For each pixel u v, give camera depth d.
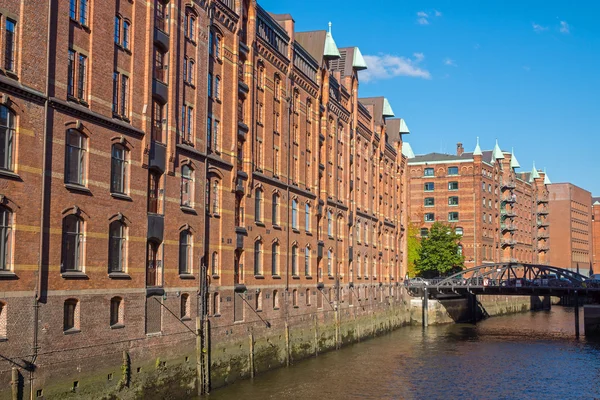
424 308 74.19
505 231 116.25
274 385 35.78
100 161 25.80
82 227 24.94
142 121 28.38
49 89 23.12
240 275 37.88
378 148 67.88
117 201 26.78
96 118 25.42
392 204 73.69
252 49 38.91
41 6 22.75
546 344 58.19
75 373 24.08
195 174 32.75
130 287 27.45
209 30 34.28
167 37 30.47
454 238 91.94
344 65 58.56
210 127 34.84
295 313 44.56
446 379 40.34
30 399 22.02
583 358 49.75
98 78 25.69
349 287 56.22
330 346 50.62
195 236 32.66
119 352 26.53
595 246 165.88
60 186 23.66
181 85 31.67
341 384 37.41
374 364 44.75
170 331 30.16
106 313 25.91
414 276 91.75
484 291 72.06
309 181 48.69
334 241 53.16
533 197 133.38
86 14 25.33
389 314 67.94
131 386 27.12
